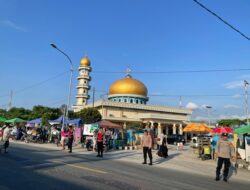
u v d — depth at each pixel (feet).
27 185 28.55
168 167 54.54
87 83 295.07
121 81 282.97
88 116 207.72
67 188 27.81
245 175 50.29
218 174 42.55
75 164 46.16
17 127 131.54
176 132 263.70
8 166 40.57
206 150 71.97
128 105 260.21
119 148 97.91
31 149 75.77
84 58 295.48
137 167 49.60
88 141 85.66
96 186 29.25
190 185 34.45
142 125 253.65
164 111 277.23
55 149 84.28
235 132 62.54
